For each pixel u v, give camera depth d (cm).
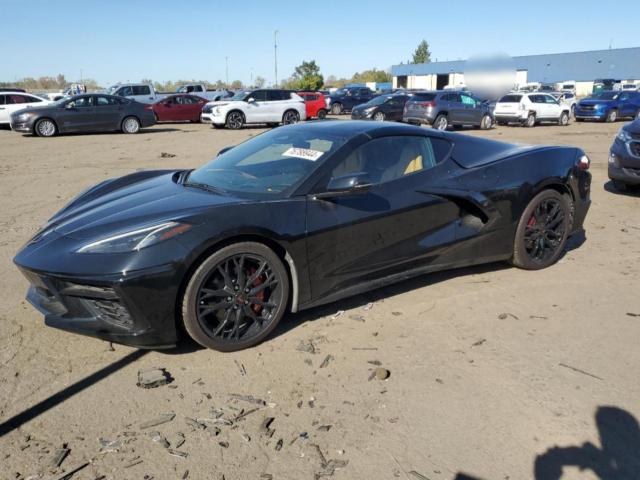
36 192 829
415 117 2133
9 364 321
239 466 242
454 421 273
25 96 2144
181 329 328
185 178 418
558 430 267
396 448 254
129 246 307
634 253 535
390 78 8450
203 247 312
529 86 4512
